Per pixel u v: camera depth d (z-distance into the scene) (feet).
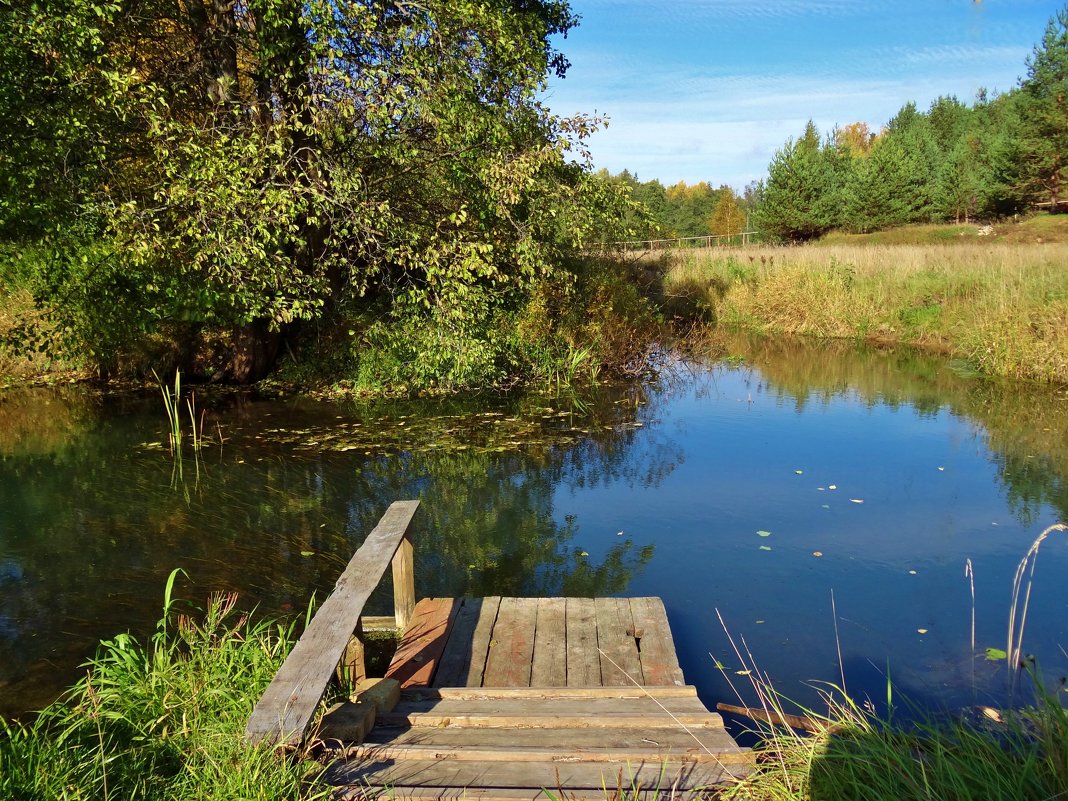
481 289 35.32
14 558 19.42
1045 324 41.65
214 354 43.42
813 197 126.31
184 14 33.94
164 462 27.68
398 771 8.84
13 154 27.58
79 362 42.19
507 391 40.75
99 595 17.33
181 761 9.25
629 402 38.40
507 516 22.82
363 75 30.78
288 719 8.64
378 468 27.17
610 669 12.95
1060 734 8.48
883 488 24.64
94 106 28.60
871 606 16.58
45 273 35.09
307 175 31.76
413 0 31.71
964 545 19.90
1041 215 108.68
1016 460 27.30
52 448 29.58
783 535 20.86
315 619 10.91
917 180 122.01
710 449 29.63
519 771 8.87
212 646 12.91
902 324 54.34
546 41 47.19
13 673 14.12
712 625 15.89
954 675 13.69
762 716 12.28
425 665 13.00
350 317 42.39
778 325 61.36
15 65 26.68
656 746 9.63
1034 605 16.42
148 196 32.86
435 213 38.70
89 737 9.87
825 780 8.21
